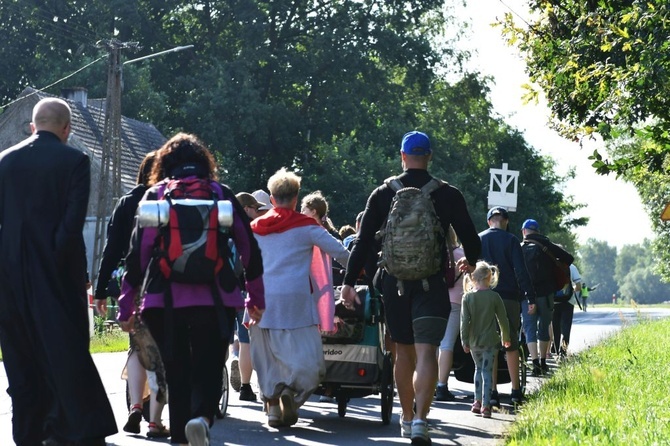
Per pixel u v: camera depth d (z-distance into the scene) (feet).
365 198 537.24
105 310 71.15
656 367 117.91
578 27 118.73
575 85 118.01
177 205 53.83
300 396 81.00
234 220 55.93
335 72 549.95
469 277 97.04
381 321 87.51
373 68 551.18
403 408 77.00
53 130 58.95
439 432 84.84
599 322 370.73
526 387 124.26
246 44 543.80
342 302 78.28
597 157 113.19
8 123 484.33
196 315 53.88
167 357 53.88
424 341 72.33
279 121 550.36
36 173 57.36
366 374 86.22
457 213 74.02
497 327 102.68
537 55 126.00
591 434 65.77
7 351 57.77
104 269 70.49
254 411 94.48
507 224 112.37
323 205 92.58
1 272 57.11
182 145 57.36
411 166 75.20
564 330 160.97
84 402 55.98
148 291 53.88
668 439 63.82
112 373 129.18
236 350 107.76
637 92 105.60
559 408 81.15
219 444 75.56
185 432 52.80
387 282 73.26
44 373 56.70
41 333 56.08
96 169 463.42
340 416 92.84
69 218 56.54
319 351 81.35
